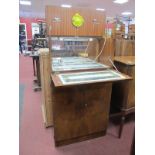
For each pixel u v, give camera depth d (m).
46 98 2.05
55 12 1.54
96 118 1.83
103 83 1.62
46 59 1.98
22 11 9.17
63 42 2.01
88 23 1.72
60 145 1.80
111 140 1.90
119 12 8.72
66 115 1.66
